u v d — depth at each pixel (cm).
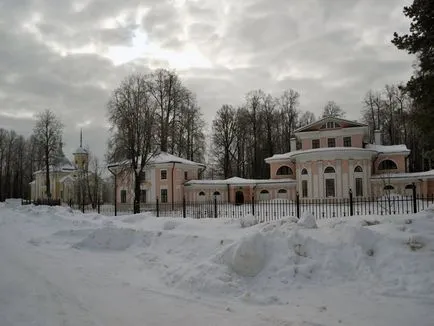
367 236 927
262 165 7025
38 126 6019
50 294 786
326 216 2316
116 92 3728
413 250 870
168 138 5447
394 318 625
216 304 734
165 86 5491
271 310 691
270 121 6912
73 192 6438
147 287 863
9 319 621
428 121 1161
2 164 8262
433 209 1220
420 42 1173
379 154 4972
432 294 727
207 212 2567
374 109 6750
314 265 875
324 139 5275
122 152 3612
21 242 1555
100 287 859
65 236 1549
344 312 662
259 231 1031
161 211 3102
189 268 915
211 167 6962
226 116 6706
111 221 1803
